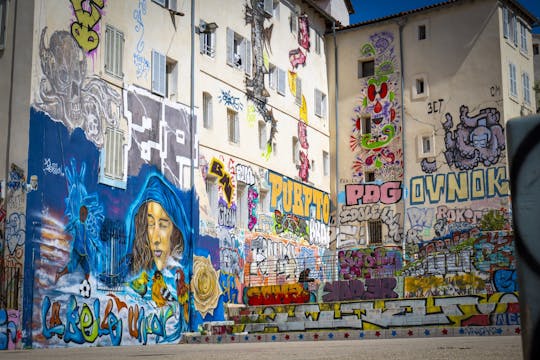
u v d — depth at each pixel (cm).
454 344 1226
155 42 2717
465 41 3634
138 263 2509
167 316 2609
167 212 2675
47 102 2239
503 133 3472
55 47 2289
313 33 3881
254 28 3362
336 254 3653
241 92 3219
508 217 3397
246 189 3178
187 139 2831
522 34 3828
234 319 2862
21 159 2181
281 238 3391
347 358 769
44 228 2173
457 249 3183
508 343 1193
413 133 3703
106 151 2433
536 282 234
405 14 3781
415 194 3653
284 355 930
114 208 2438
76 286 2252
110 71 2491
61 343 2175
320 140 3838
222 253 2959
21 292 2098
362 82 3881
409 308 2555
